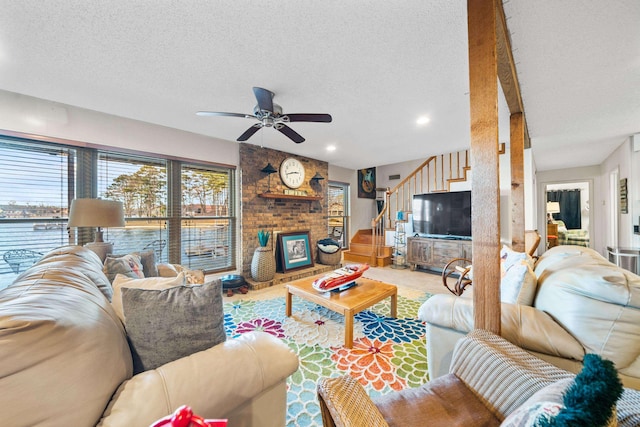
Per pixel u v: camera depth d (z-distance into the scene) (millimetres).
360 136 3779
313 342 2254
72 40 1681
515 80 2068
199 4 1407
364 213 6777
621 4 1410
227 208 4098
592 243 5656
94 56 1857
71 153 2799
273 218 4512
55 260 1418
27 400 572
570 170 5961
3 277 2443
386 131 3557
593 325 1086
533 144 4148
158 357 946
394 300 2738
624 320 1025
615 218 4746
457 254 4402
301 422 1426
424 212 4973
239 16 1496
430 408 917
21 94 2490
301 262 4664
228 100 2580
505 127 3396
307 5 1422
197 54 1848
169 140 3424
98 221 2104
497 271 1199
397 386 1697
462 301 1476
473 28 1275
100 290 1283
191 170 3705
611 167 4750
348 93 2443
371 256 5430
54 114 2646
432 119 3102
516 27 1600
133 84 2258
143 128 3213
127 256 2057
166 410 754
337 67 2016
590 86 2330
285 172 4668
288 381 1755
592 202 5672
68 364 639
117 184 3092
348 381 863
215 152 3869
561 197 7188
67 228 2771
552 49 1813
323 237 5375
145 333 948
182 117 3020
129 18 1499
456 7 1431
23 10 1418
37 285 936
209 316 1019
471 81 1277
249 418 953
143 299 975
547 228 6574
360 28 1598
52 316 680
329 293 2527
